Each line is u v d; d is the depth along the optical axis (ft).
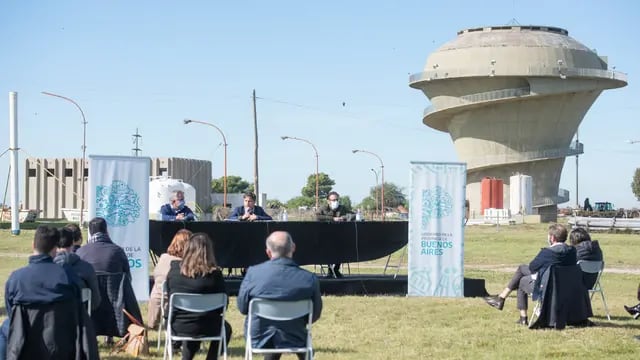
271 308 26.48
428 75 281.13
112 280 34.17
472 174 293.23
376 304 52.01
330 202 60.34
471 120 284.41
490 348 37.65
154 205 191.83
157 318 37.40
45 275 25.59
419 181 55.16
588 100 280.92
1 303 49.37
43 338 25.43
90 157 50.21
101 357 33.86
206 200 340.39
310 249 56.59
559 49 269.44
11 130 147.33
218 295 28.94
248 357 26.43
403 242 58.59
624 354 36.27
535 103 275.39
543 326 42.86
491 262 100.37
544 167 287.89
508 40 271.90
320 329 42.60
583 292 43.29
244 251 54.85
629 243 132.26
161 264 37.14
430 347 37.83
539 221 236.02
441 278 55.42
